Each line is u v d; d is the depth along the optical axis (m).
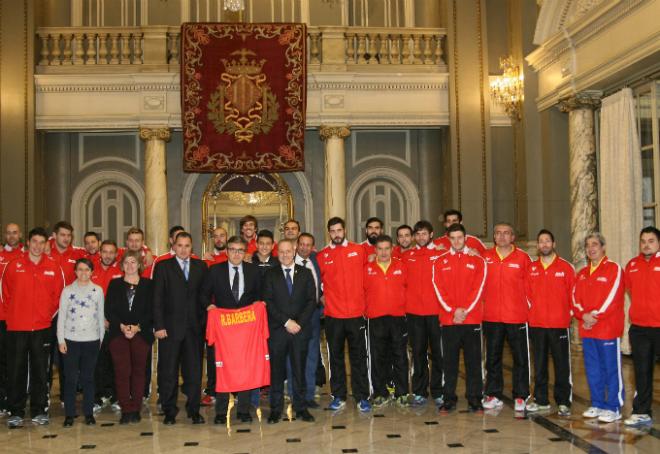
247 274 6.18
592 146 9.95
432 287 6.69
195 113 11.64
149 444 5.41
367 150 13.34
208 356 6.92
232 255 6.10
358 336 6.51
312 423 6.00
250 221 7.57
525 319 6.35
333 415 6.30
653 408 6.29
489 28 12.02
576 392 7.04
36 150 11.69
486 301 6.43
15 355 6.17
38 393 6.20
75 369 6.11
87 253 7.41
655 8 7.88
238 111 11.69
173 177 13.00
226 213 13.20
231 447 5.29
